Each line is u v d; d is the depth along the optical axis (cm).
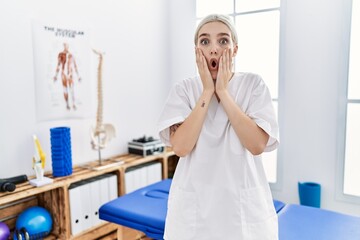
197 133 93
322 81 263
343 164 261
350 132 259
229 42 95
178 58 337
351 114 257
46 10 232
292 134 280
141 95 313
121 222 190
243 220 95
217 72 95
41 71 231
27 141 227
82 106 260
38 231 207
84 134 264
